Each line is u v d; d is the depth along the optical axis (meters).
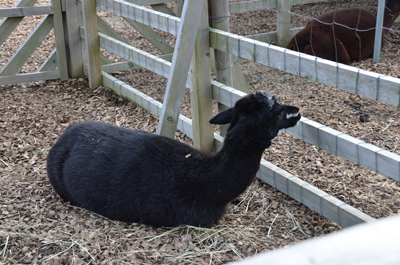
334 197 3.57
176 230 3.40
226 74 4.46
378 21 6.98
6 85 7.39
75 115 6.13
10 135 5.46
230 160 3.29
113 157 3.56
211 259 2.97
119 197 3.46
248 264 0.72
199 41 4.19
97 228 3.39
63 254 3.00
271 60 3.64
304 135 3.60
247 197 4.02
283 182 3.94
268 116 3.16
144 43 9.32
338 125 5.21
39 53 9.04
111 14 11.29
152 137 3.64
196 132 4.55
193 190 3.33
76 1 7.33
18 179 4.32
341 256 0.70
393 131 4.98
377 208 3.67
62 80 7.66
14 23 7.12
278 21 8.41
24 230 3.32
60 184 3.85
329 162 4.52
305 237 3.37
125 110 6.18
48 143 5.28
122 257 2.98
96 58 6.98
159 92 6.88
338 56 7.40
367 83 2.87
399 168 2.77
